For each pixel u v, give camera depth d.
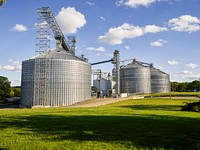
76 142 16.33
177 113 37.41
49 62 105.75
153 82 187.38
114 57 145.62
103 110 42.09
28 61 108.12
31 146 15.29
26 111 41.19
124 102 81.81
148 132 19.88
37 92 103.88
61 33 121.31
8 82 149.25
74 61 110.81
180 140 17.36
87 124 23.67
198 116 33.97
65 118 28.73
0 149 14.59
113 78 174.50
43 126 22.42
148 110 42.53
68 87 107.69
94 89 184.25
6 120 26.72
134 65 177.38
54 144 15.79
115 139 17.33
